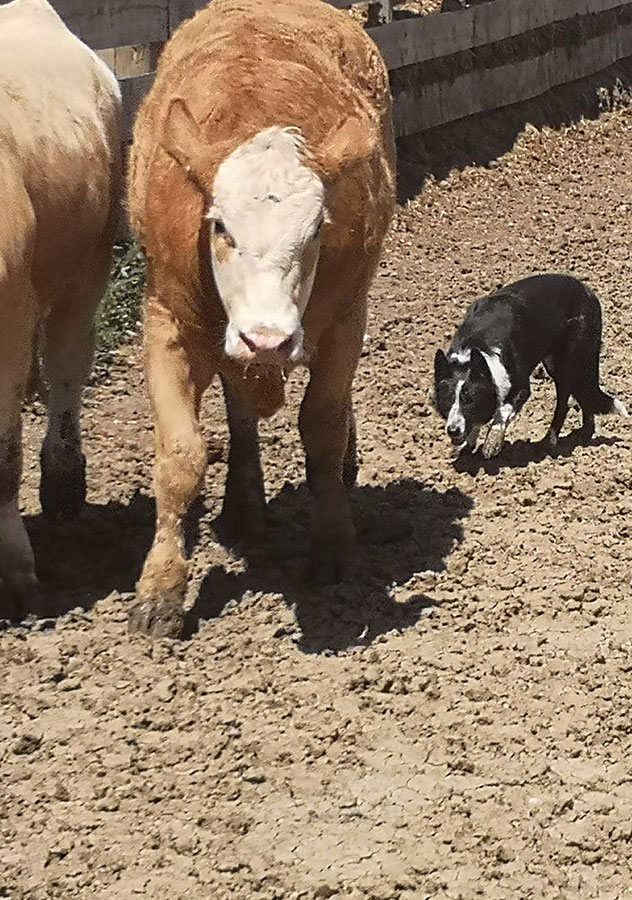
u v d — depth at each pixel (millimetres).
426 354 6879
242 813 4305
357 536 5371
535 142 10016
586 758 4492
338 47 5129
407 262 7859
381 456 5984
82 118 5254
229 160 4578
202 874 4152
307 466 5184
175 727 4570
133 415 6297
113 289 6949
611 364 6824
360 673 4762
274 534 5426
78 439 5473
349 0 9039
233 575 5172
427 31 9203
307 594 5098
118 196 5543
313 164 4594
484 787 4395
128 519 5512
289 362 4586
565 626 4996
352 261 4840
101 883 4133
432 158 9203
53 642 4867
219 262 4570
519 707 4656
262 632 4918
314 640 4902
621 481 5777
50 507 5473
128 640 4871
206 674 4758
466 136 9594
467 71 9742
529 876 4148
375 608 5047
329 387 5047
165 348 4828
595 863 4199
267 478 5793
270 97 4746
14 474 4977
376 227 4934
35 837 4246
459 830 4262
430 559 5305
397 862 4180
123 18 7188
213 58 4898
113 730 4559
